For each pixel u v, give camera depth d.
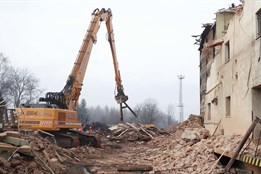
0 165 10.40
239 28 14.87
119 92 28.58
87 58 23.73
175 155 17.11
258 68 12.30
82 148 20.55
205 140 17.42
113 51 27.52
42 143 14.93
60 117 20.77
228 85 16.95
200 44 31.64
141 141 33.59
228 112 17.53
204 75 28.92
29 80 71.88
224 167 12.72
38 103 21.27
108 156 20.33
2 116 15.91
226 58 17.89
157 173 13.48
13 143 12.13
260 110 13.05
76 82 22.75
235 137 14.40
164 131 40.31
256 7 12.53
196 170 13.15
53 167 12.88
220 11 23.62
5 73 68.38
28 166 11.48
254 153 11.12
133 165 15.40
